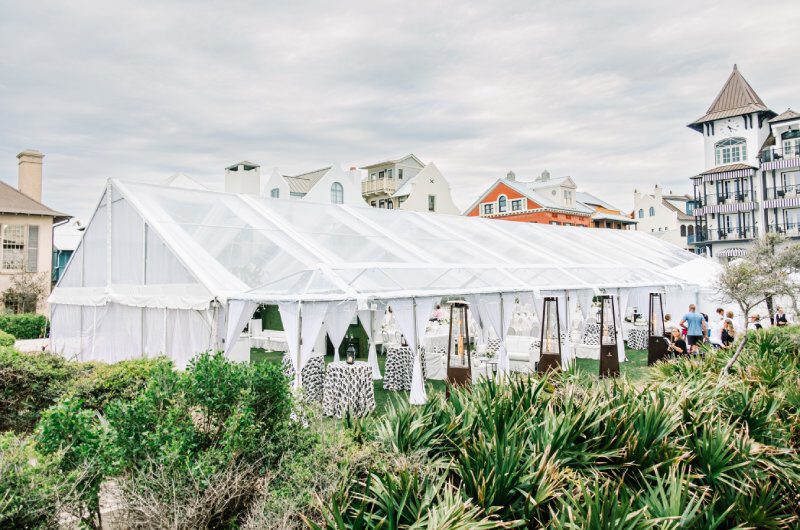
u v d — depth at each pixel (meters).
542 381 6.36
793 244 14.85
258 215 14.34
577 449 5.07
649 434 5.20
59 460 4.24
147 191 13.66
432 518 3.64
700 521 4.15
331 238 14.21
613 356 13.91
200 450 4.64
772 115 44.53
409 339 11.42
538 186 54.22
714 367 8.97
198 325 10.86
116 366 8.12
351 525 3.85
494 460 4.44
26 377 7.70
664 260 23.11
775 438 6.14
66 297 15.52
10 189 28.88
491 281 14.01
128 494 4.32
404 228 17.22
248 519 4.16
